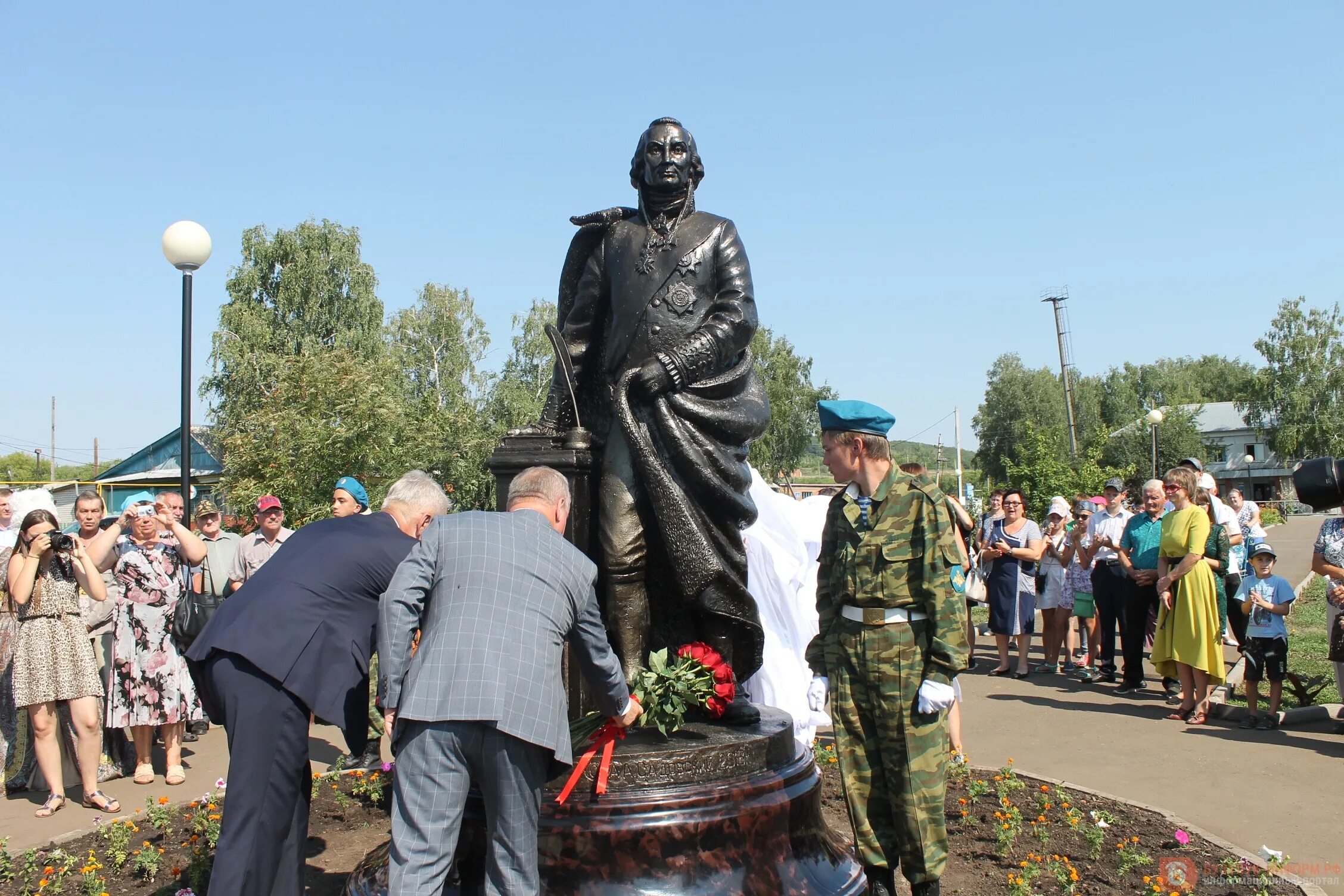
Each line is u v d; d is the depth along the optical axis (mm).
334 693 3639
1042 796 5570
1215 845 4828
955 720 6457
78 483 32938
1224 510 9891
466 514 3363
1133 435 57125
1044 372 66500
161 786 6750
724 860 3572
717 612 4254
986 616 15398
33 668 6035
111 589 7738
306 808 3838
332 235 37531
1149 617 10797
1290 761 6395
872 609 3750
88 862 4984
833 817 5414
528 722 3018
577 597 3279
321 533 3908
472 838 3604
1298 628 12930
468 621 3088
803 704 6773
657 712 3775
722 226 4586
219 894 3414
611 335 4621
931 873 3641
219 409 34062
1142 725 7586
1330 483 3732
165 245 8086
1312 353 66188
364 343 36688
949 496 8734
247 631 3592
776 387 51500
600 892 3441
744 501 4395
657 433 4285
